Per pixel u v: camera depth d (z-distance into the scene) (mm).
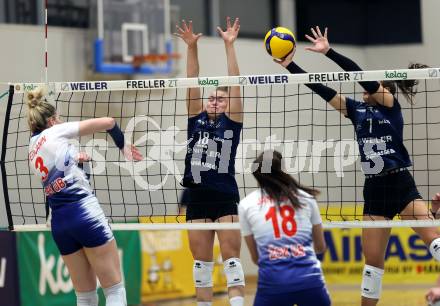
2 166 17234
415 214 16266
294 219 12602
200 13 37781
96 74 33219
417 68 16812
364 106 16453
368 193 16578
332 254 32719
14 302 24344
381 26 40656
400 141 16266
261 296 12414
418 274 32531
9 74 31266
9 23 32594
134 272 27281
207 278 16734
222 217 16516
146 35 34250
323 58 38094
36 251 25016
